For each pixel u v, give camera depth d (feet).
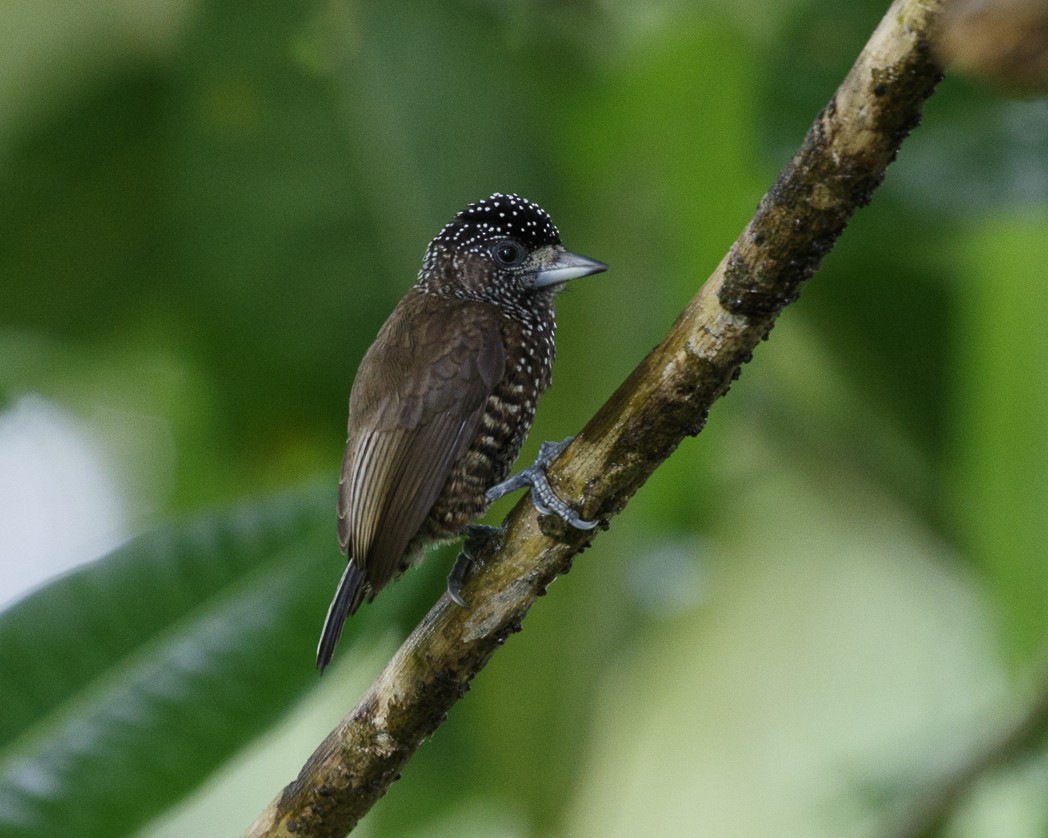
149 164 30.66
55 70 29.94
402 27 27.89
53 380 33.76
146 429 35.42
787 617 38.17
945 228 24.85
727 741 38.42
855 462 33.71
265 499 21.27
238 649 20.11
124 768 19.34
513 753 26.35
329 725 36.55
